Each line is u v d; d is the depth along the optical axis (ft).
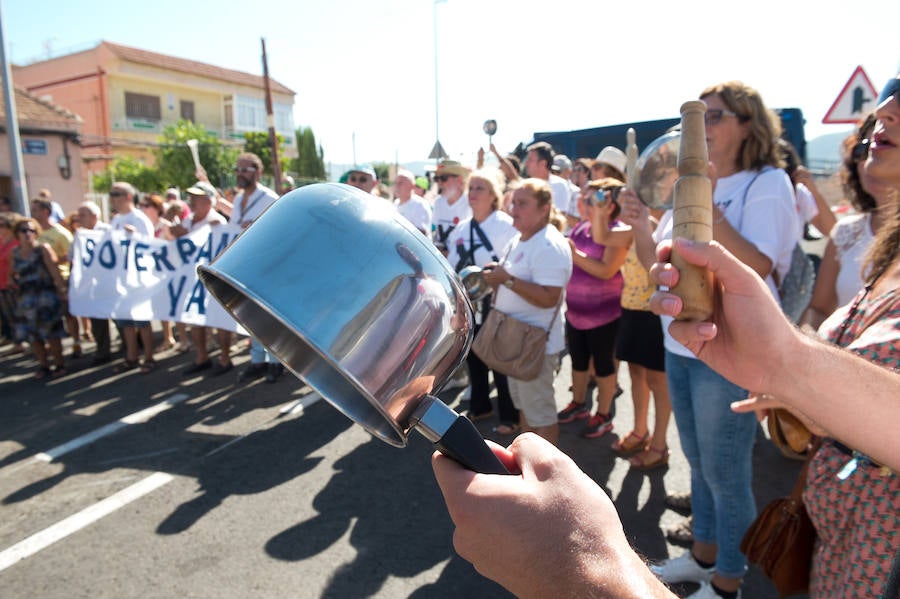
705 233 2.63
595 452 12.19
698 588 7.85
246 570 8.73
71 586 8.47
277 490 11.07
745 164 6.71
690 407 7.54
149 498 10.87
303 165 165.89
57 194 56.65
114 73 111.55
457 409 14.93
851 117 18.56
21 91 57.57
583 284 12.62
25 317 18.34
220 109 130.72
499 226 13.08
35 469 12.20
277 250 2.12
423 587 8.30
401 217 2.36
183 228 19.25
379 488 11.07
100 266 19.21
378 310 2.08
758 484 10.79
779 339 2.67
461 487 2.05
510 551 1.91
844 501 3.94
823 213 13.01
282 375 17.99
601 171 13.76
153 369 19.31
